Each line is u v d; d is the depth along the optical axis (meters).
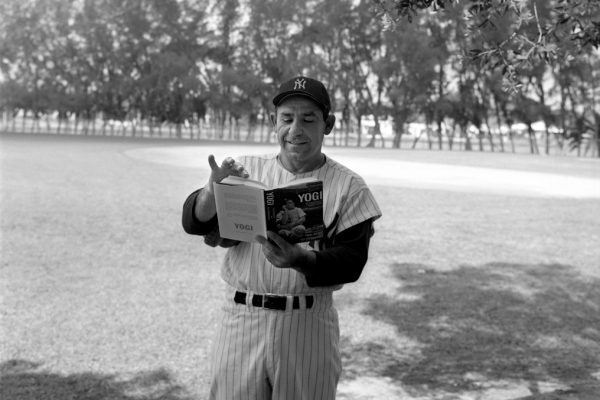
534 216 15.34
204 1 70.50
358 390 5.21
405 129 69.12
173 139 66.56
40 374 5.26
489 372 5.65
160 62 67.06
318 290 2.85
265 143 62.12
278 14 66.50
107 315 6.98
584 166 35.72
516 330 6.88
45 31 70.69
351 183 2.88
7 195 15.86
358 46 65.75
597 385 5.36
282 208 2.52
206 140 66.06
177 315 7.08
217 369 2.91
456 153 50.72
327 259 2.63
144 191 17.88
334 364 2.94
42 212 13.48
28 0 70.88
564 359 6.03
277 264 2.60
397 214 15.10
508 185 22.92
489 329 6.89
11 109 74.25
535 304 7.94
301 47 67.38
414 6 4.11
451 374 5.60
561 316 7.44
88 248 10.33
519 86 4.53
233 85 68.19
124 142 53.22
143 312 7.14
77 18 69.94
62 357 5.68
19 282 8.14
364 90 68.00
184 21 70.50
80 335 6.29
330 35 65.06
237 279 2.90
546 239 12.42
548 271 9.77
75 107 70.75
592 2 4.44
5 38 70.31
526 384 5.36
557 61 4.75
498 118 63.03
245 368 2.84
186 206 2.84
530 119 60.91
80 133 78.31
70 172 22.72
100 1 70.12
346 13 63.78
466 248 11.39
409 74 62.16
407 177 25.33
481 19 4.60
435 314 7.43
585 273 9.67
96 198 16.06
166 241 11.13
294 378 2.80
